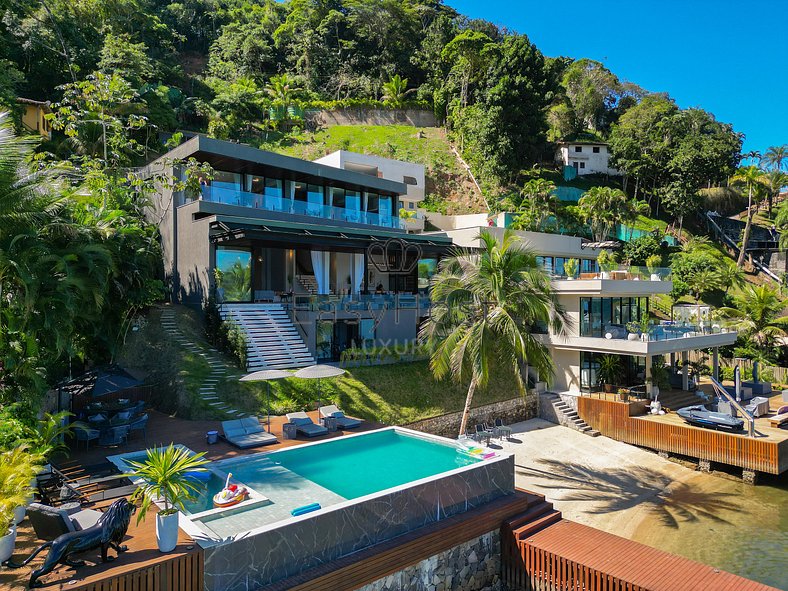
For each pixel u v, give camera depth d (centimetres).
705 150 7644
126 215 2564
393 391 2455
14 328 1445
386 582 1127
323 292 3195
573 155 8350
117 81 3647
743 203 8612
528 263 2027
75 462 1435
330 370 1877
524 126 6756
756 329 4009
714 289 5544
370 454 1585
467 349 2023
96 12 6316
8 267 1420
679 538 1666
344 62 9400
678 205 7450
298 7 9750
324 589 1009
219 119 6512
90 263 1650
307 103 8238
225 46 9050
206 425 1867
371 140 7744
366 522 1139
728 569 1478
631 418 2533
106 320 2142
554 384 3073
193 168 2684
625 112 9500
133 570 854
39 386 1466
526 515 1431
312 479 1363
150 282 2331
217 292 2656
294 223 2838
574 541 1335
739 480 2156
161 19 9288
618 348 2669
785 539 1655
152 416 2005
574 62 10950
